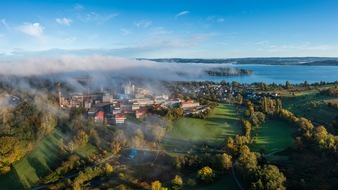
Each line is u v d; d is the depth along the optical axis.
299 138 199.50
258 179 146.12
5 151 187.50
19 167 192.62
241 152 191.12
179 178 161.75
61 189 169.62
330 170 159.88
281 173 151.00
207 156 190.00
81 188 165.75
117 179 176.88
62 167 189.25
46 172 191.00
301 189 143.88
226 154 189.50
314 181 151.00
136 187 167.12
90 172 181.00
